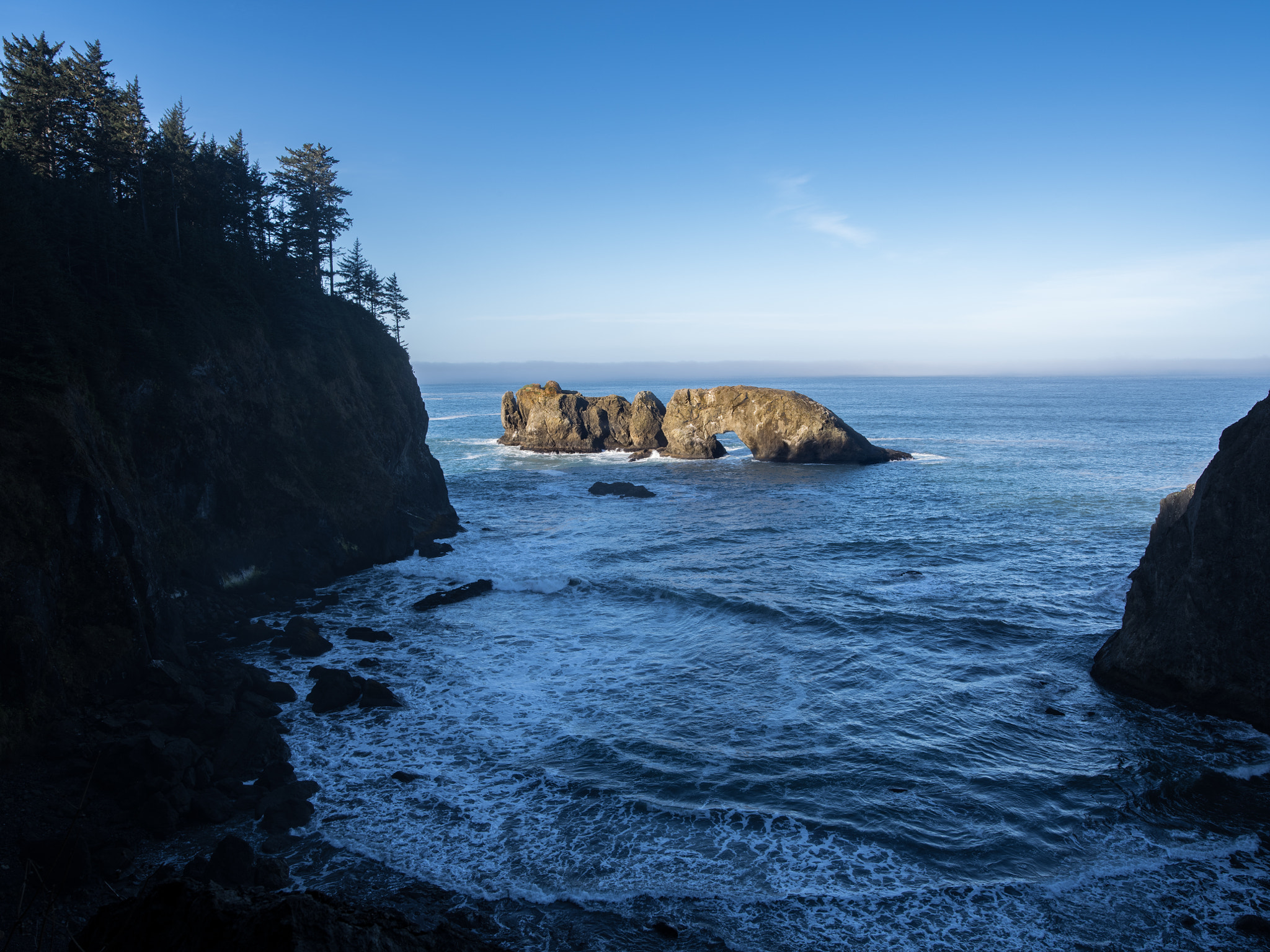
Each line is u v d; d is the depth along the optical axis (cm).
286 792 1789
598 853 1595
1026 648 2750
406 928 939
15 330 2338
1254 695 2097
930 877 1515
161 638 2459
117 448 2628
